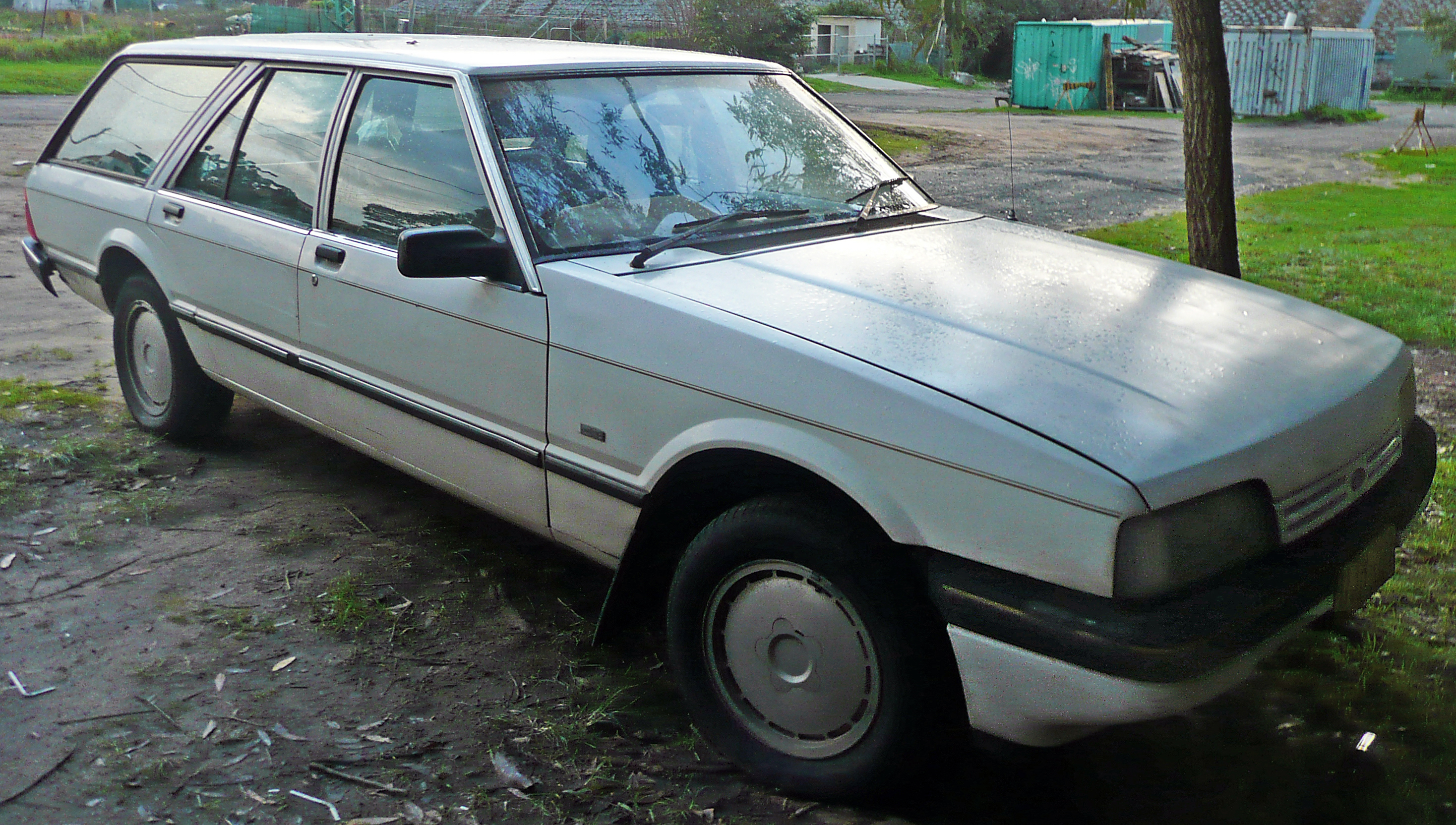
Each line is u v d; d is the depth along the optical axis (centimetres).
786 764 272
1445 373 630
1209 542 230
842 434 247
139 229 470
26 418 528
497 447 327
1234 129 2767
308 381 397
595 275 298
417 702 310
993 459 228
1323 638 342
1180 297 307
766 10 3141
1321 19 4544
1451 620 355
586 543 314
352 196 372
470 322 325
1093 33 3025
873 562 245
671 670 316
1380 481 286
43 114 1925
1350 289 848
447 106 341
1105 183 1625
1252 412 248
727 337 267
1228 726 303
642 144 346
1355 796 272
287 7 3619
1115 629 216
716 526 272
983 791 276
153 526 420
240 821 260
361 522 429
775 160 370
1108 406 238
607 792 273
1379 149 2283
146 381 507
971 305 282
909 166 1781
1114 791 276
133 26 3481
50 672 320
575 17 3934
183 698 309
